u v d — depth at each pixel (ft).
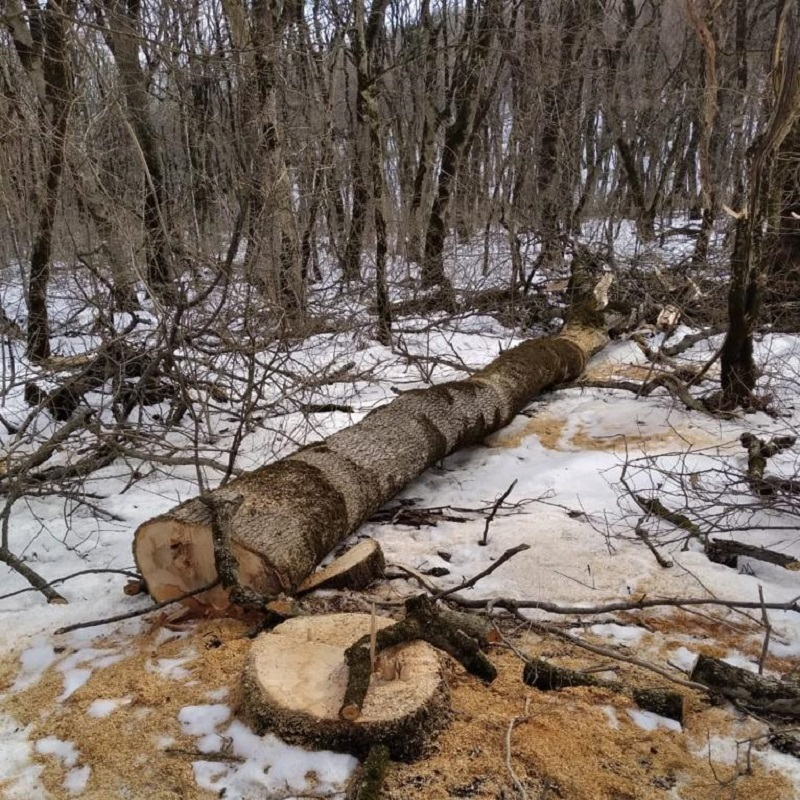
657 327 26.32
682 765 7.18
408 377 22.98
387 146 41.60
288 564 9.99
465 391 16.66
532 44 36.68
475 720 7.61
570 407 20.44
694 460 15.58
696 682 8.11
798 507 12.48
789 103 15.16
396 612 9.93
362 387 21.84
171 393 19.11
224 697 8.14
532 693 8.18
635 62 44.24
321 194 26.40
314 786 6.82
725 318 24.31
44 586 10.68
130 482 14.61
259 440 17.60
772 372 19.52
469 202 39.01
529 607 9.98
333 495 11.71
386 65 40.42
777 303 23.04
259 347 17.06
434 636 8.24
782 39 14.85
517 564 11.56
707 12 13.75
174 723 7.79
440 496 14.92
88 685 8.54
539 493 14.80
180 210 17.76
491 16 34.68
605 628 9.83
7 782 7.13
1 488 13.57
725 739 7.61
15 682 8.82
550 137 36.24
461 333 28.19
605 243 31.07
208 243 20.66
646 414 18.83
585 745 7.36
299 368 21.33
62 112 18.11
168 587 10.18
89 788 7.01
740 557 11.93
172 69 20.51
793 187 20.80
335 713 7.13
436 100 38.42
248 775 6.97
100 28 14.73
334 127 30.89
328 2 31.63
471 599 10.48
